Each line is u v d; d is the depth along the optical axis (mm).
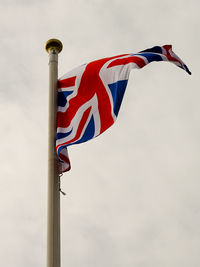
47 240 9594
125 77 11305
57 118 11781
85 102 11555
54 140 11336
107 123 10898
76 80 12078
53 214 9945
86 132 11000
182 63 12398
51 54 13055
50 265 9242
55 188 10375
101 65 11906
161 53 12266
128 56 11812
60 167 10797
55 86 12312
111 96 11312
